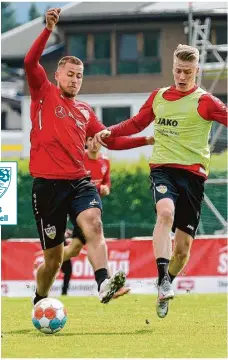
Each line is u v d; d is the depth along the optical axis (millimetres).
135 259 47031
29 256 46844
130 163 80500
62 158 22562
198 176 23156
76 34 99062
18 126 116938
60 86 22875
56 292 46719
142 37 97438
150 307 30359
